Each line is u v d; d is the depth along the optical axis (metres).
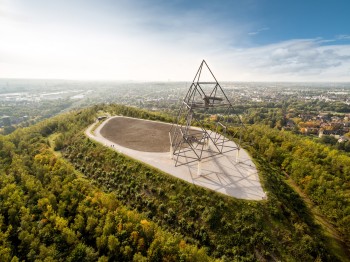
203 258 41.03
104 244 45.88
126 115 135.38
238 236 47.00
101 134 98.06
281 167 85.38
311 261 43.34
